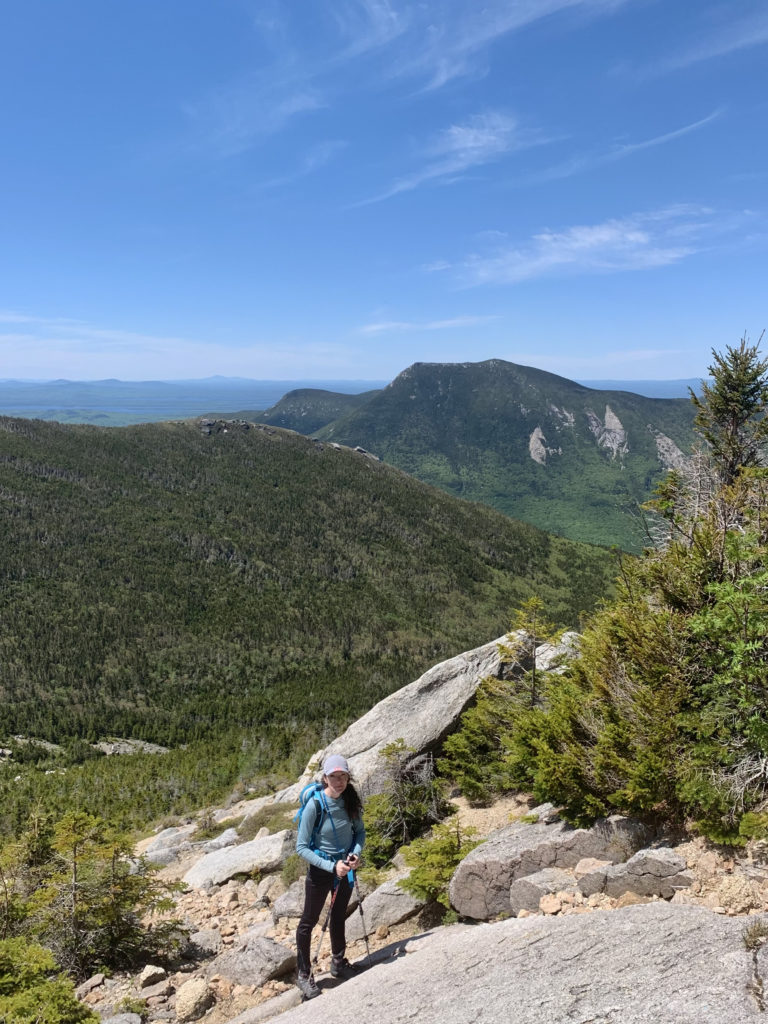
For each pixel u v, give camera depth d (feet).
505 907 22.11
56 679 593.83
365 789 41.98
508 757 32.42
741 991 10.61
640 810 21.38
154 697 599.16
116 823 28.04
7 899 26.16
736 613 20.97
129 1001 21.94
